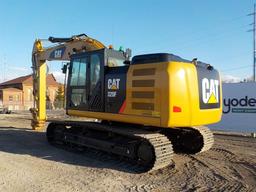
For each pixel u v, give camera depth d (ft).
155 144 27.86
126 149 30.66
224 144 41.91
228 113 53.67
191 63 29.17
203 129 34.96
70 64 37.04
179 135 35.58
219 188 24.32
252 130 51.42
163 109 27.43
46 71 52.08
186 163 31.45
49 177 26.43
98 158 33.22
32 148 38.19
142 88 28.96
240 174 27.91
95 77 33.58
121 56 34.50
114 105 31.37
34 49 51.52
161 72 27.76
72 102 36.40
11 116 97.40
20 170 28.32
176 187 24.53
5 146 39.27
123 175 27.40
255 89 51.29
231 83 53.31
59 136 39.75
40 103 52.19
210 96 30.42
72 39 43.75
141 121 28.96
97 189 23.71
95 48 41.24
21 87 236.22
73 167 29.78
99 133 35.06
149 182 25.63
